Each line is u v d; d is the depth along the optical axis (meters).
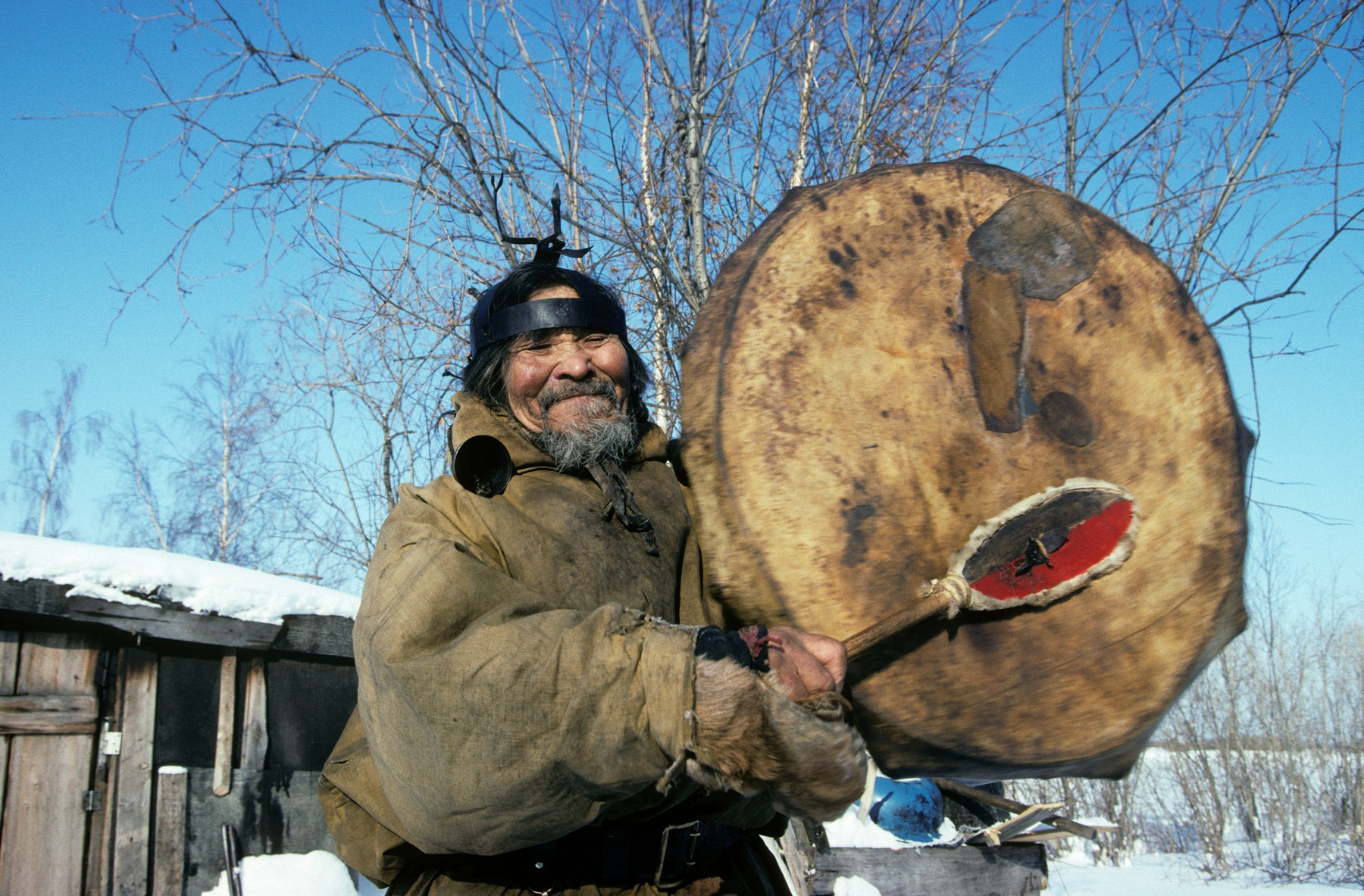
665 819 1.64
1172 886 12.16
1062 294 1.68
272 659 6.53
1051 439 1.61
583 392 1.77
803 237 1.70
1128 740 1.56
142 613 5.84
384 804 1.59
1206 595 1.59
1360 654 15.91
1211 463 1.63
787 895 1.89
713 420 1.61
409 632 1.34
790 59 6.20
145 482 20.00
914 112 6.24
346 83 5.42
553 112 6.23
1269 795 15.22
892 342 1.64
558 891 1.58
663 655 1.26
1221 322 4.76
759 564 1.53
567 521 1.62
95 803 5.71
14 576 5.45
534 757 1.27
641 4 6.02
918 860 6.49
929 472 1.58
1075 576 1.55
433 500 1.62
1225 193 5.27
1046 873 6.86
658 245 5.81
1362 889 12.08
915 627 1.51
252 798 6.26
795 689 1.30
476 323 1.90
